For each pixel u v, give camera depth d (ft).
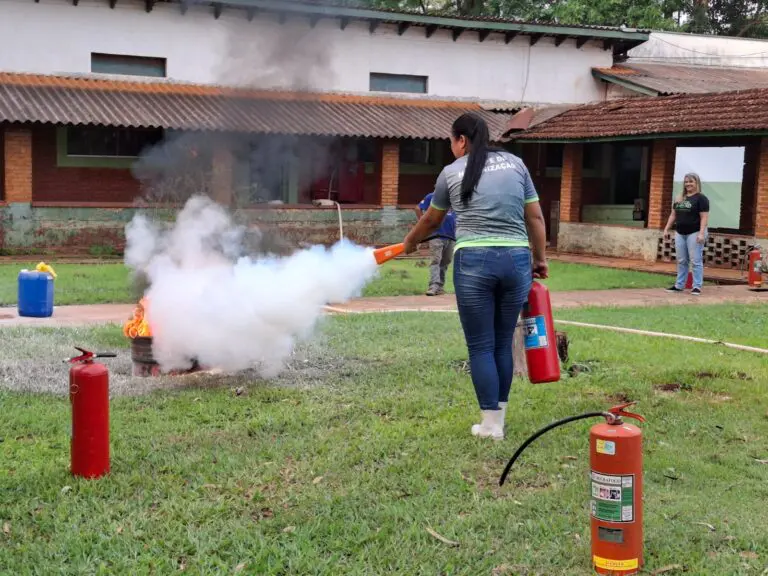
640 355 28.25
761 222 56.29
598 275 56.24
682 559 12.91
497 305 18.40
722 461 17.67
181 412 20.52
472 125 18.25
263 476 16.14
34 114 60.13
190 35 70.54
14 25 65.87
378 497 15.29
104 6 68.28
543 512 14.69
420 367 25.81
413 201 81.66
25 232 63.21
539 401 22.00
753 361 27.78
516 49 83.25
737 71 92.17
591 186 86.63
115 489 15.37
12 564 12.42
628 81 81.97
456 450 17.84
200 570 12.35
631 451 12.16
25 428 19.10
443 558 12.91
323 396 22.35
